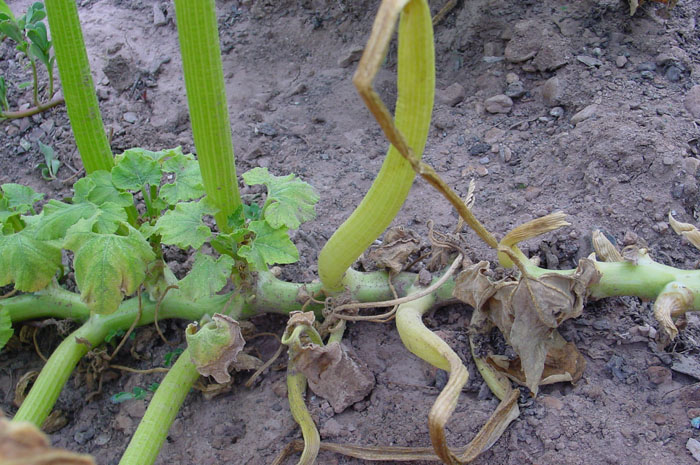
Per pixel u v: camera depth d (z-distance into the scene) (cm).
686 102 79
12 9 100
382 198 55
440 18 90
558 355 62
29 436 27
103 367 67
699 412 59
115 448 65
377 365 65
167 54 92
